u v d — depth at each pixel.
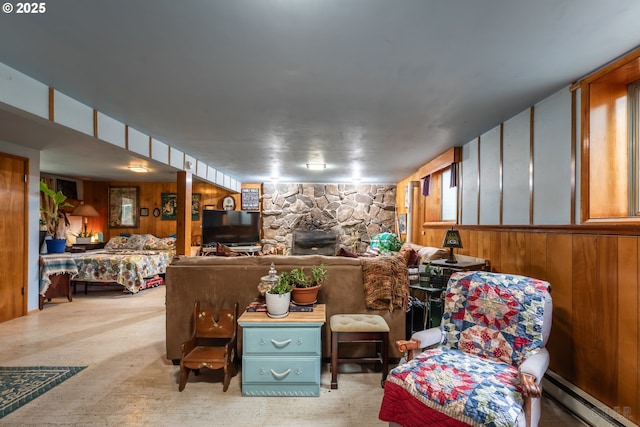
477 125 3.03
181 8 1.36
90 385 2.24
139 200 7.34
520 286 1.90
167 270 2.60
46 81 2.12
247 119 2.87
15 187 3.80
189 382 2.30
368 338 2.26
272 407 2.00
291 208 7.48
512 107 2.56
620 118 1.93
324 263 2.69
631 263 1.67
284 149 4.07
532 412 1.47
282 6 1.34
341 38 1.58
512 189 2.79
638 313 1.64
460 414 1.42
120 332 3.32
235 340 2.44
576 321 2.03
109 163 5.02
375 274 2.64
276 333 2.12
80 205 6.60
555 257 2.23
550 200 2.32
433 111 2.64
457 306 2.04
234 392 2.17
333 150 4.11
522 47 1.66
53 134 3.38
